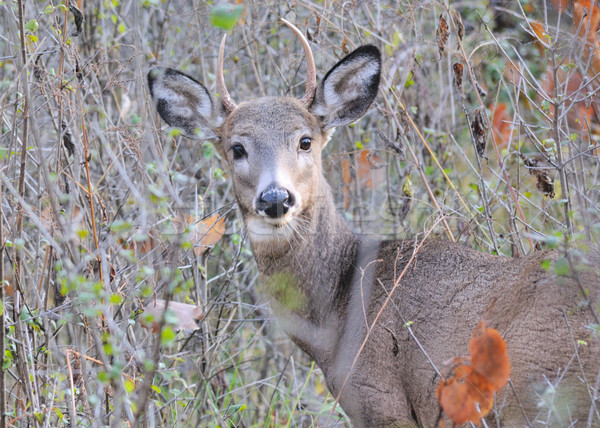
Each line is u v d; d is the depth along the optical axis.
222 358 12.28
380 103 14.27
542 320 8.53
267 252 10.54
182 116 11.53
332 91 11.06
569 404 8.28
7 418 9.33
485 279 9.20
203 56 14.93
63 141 10.91
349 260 10.50
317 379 12.64
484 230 12.08
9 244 9.54
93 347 10.56
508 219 12.28
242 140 10.55
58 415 9.16
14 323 9.73
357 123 14.71
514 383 8.55
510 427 8.65
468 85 14.98
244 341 12.82
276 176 9.99
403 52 13.50
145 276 9.27
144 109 9.97
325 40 14.02
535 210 12.82
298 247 10.38
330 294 10.34
